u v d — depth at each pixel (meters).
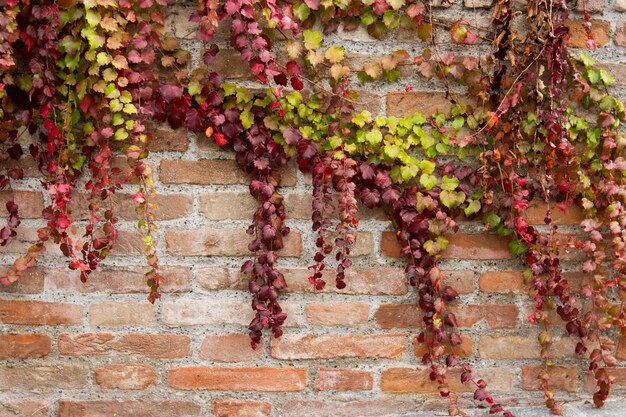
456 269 1.86
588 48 1.81
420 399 1.87
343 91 1.78
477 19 1.80
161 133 1.80
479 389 1.84
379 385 1.87
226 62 1.79
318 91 1.79
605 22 1.82
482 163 1.82
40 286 1.82
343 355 1.86
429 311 1.83
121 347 1.84
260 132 1.78
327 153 1.77
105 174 1.74
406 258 1.85
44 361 1.83
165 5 1.75
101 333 1.83
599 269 1.84
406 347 1.86
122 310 1.83
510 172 1.81
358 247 1.84
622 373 1.88
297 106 1.78
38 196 1.81
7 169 1.80
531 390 1.88
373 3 1.77
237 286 1.84
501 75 1.80
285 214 1.83
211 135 1.80
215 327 1.84
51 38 1.71
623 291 1.82
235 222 1.83
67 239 1.76
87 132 1.77
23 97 1.77
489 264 1.86
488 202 1.81
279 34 1.79
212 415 1.85
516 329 1.87
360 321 1.85
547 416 1.84
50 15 1.71
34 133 1.79
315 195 1.78
